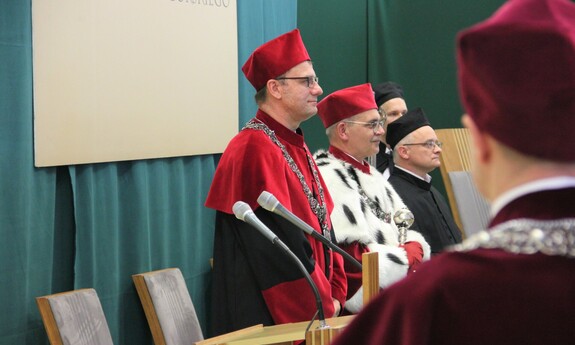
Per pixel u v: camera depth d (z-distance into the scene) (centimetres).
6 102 346
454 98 646
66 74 373
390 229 400
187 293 418
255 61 364
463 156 493
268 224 340
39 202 361
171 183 437
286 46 362
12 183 348
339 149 417
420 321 91
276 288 336
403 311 93
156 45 422
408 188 465
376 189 410
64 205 378
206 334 456
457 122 645
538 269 90
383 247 382
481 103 92
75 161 375
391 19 640
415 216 455
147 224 416
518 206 92
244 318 344
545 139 89
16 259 348
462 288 92
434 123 649
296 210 348
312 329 238
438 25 643
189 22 444
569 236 90
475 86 92
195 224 452
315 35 608
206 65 456
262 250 338
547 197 91
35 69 359
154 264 422
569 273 89
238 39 485
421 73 645
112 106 395
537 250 91
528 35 89
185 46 441
